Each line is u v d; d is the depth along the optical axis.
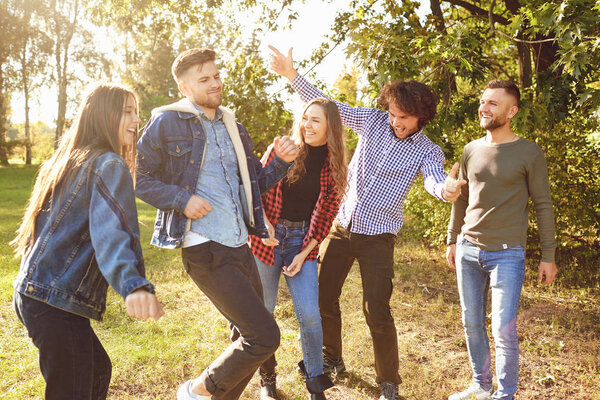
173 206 2.23
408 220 10.11
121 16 10.05
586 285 6.26
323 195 3.06
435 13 7.68
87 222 1.87
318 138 3.00
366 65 5.27
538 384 3.58
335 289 3.30
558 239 7.03
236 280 2.35
